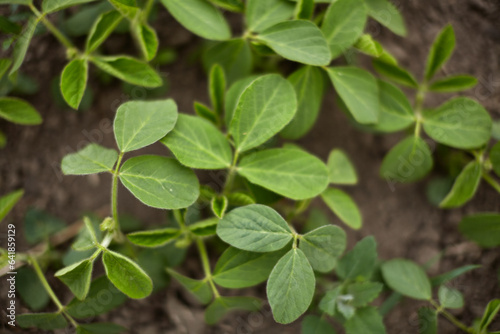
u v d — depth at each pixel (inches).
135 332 23.4
